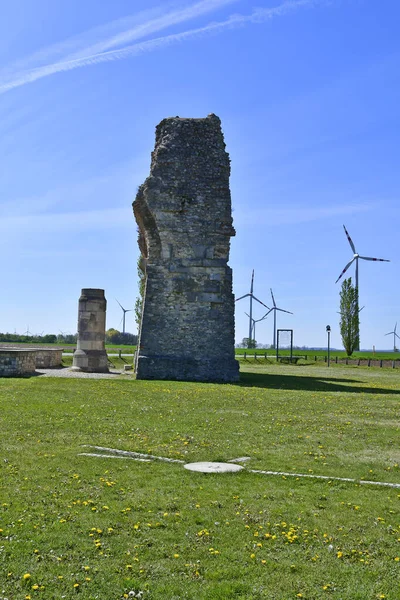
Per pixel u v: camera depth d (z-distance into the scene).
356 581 7.18
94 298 37.97
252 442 14.49
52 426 15.77
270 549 8.04
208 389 24.41
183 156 31.45
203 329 30.41
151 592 6.82
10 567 7.29
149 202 30.92
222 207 31.27
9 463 11.84
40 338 83.06
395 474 11.87
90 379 27.17
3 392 21.72
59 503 9.52
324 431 16.08
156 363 29.47
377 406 20.91
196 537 8.32
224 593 6.80
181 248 30.91
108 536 8.30
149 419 17.20
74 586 6.89
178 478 11.11
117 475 11.23
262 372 40.78
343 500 10.09
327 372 45.34
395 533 8.66
